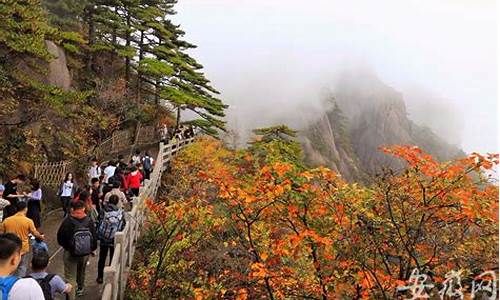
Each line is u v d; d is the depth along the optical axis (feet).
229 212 29.17
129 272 31.71
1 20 47.32
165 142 79.46
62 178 54.44
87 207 29.43
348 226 23.65
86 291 27.14
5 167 46.24
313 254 25.07
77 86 80.38
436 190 22.45
